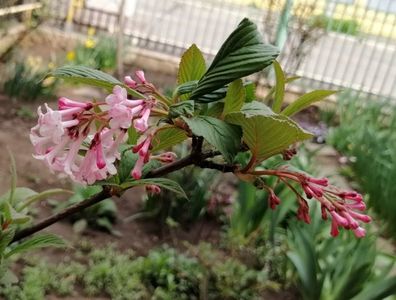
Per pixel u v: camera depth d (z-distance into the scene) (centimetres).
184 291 317
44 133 99
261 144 110
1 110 541
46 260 326
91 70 110
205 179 391
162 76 832
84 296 303
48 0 823
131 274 323
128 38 862
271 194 115
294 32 816
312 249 297
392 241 429
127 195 422
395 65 991
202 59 126
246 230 376
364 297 267
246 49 107
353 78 858
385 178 461
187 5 967
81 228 360
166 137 119
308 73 897
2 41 709
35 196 185
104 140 102
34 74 610
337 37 874
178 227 386
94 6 873
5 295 280
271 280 346
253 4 893
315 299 287
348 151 620
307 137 107
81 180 104
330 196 113
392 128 643
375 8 862
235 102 111
